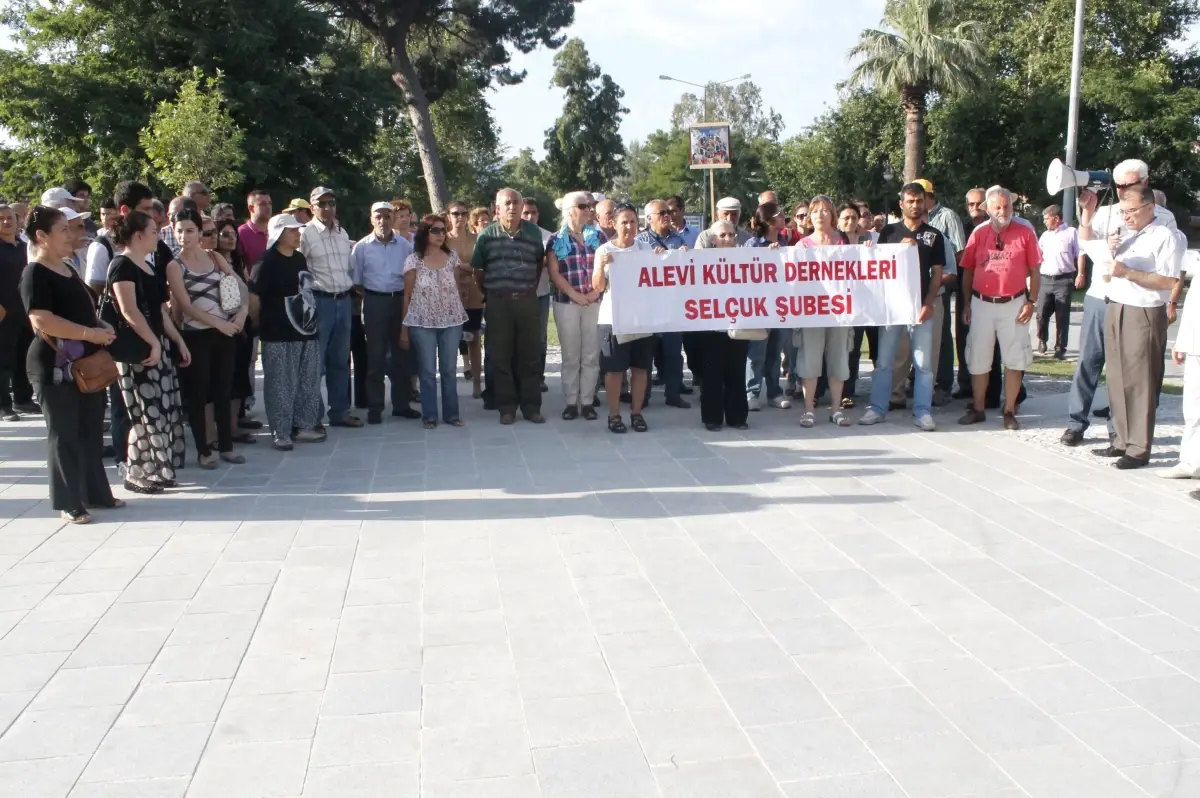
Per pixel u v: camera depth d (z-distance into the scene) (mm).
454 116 51062
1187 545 5703
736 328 8805
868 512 6449
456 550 5848
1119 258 7250
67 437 6348
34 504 6891
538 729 3807
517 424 9508
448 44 37125
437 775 3510
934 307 9164
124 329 6707
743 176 62594
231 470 7820
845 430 8930
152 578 5441
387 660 4414
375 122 34812
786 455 8031
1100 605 4879
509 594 5156
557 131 84938
